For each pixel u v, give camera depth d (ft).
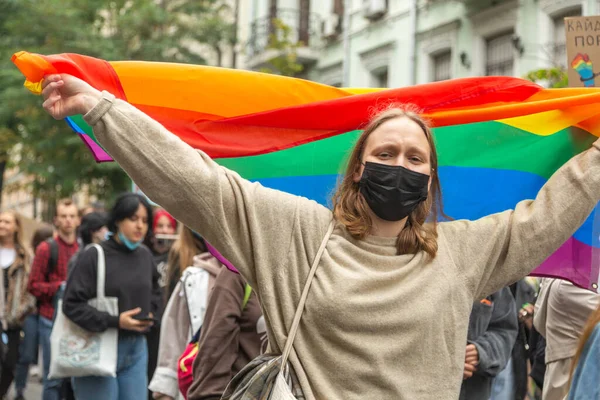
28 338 30.71
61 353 19.42
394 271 9.21
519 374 19.71
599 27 15.23
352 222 9.48
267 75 12.03
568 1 55.01
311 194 12.07
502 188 12.41
